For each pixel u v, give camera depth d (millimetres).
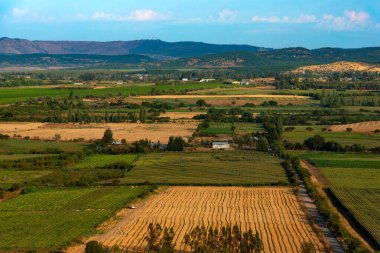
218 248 104938
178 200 152625
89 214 136750
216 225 125125
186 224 126188
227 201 151250
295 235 117812
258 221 129375
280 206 145000
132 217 133500
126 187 170625
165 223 127188
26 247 111062
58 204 148375
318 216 135250
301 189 167250
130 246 109812
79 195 159375
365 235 121000
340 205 147750
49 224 128250
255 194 160625
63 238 116625
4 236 119000
